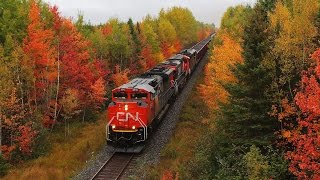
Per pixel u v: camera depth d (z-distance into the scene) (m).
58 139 31.16
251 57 17.72
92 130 33.50
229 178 15.63
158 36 74.81
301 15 17.61
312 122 14.51
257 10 19.12
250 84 17.88
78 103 35.22
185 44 102.94
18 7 33.50
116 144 25.08
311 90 13.80
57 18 35.97
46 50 31.14
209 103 27.83
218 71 25.91
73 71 34.75
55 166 24.09
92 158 24.31
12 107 26.75
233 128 17.98
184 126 30.91
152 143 27.02
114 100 26.09
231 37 32.28
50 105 34.56
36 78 32.31
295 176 15.10
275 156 15.97
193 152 23.34
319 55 13.51
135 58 55.38
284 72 16.77
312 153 13.02
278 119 16.19
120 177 20.84
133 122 24.98
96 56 46.53
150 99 26.36
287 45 16.98
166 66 39.50
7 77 26.95
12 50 29.91
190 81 51.06
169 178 18.81
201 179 17.78
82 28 51.53
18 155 26.59
